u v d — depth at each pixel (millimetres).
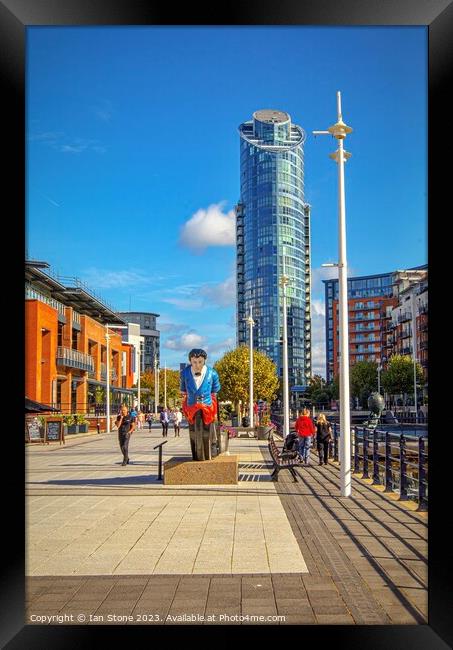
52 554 7801
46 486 14422
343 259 13195
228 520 9969
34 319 44188
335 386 117562
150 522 9836
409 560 7418
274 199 156250
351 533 8922
